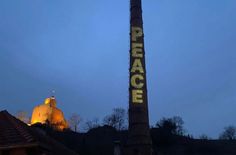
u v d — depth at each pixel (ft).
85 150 214.07
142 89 96.32
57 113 287.89
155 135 264.93
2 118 71.56
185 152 254.68
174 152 253.03
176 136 275.80
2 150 59.57
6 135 63.26
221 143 280.51
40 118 284.20
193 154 254.88
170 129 281.95
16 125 67.51
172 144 265.13
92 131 243.19
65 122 285.84
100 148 215.31
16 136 62.75
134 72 98.12
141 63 99.35
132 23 104.42
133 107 94.02
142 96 95.45
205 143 273.54
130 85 96.99
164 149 257.75
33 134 68.28
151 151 90.12
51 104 296.51
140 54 100.48
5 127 66.49
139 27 103.81
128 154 90.33
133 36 102.58
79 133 246.68
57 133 240.32
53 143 88.94
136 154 89.20
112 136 234.38
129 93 96.58
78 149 215.10
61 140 224.94
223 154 255.50
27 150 60.34
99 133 238.07
